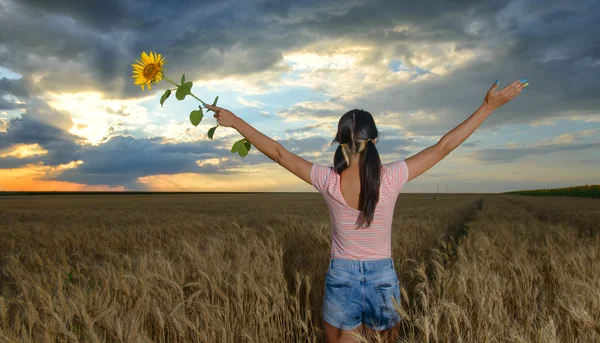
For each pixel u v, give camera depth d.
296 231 6.48
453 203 40.94
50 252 6.77
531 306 3.00
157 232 9.88
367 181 1.68
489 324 2.34
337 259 1.84
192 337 2.71
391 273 1.83
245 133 1.80
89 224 14.44
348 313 1.83
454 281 3.04
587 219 13.20
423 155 1.76
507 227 9.38
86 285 3.47
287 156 1.81
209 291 3.26
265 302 2.77
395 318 1.84
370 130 1.75
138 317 2.68
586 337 2.33
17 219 17.67
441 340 2.31
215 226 10.90
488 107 1.71
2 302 2.54
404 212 21.22
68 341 2.35
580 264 3.78
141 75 1.77
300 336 2.76
